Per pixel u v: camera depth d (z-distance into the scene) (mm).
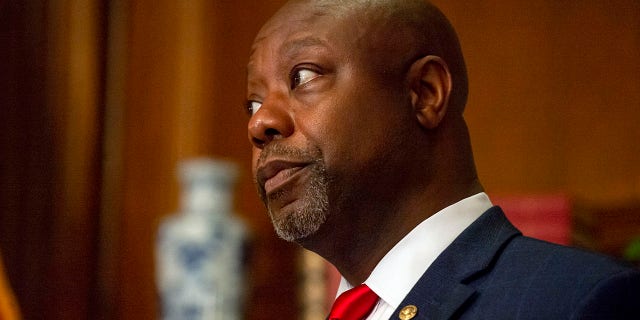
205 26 12531
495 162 11711
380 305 4715
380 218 4793
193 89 12414
